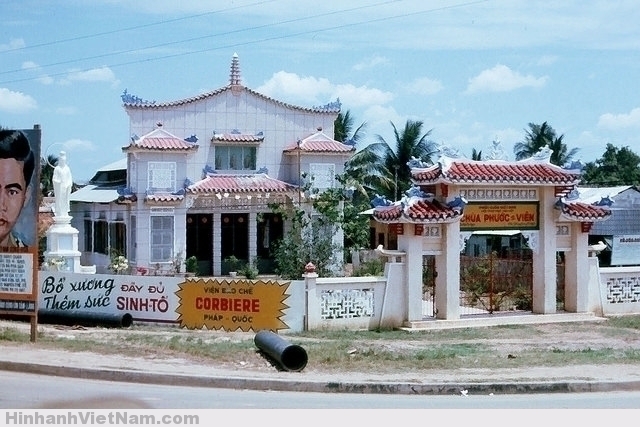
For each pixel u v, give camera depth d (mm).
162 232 40812
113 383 14297
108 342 18203
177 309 22125
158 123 41344
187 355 16641
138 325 22453
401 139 58781
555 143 62531
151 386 14102
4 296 18453
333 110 44906
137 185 40406
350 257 44906
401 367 15898
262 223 44125
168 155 40844
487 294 26969
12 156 18859
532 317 23875
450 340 20719
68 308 23391
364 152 55906
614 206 44469
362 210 44469
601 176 71500
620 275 25641
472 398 13625
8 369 15406
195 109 42219
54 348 17219
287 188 42531
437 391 14008
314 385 14070
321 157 43781
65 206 30141
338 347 18141
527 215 24203
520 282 26922
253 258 42812
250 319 21453
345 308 22109
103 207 44312
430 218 22281
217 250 42375
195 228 42844
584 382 14461
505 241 49406
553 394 14125
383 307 22516
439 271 23203
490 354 17859
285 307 21328
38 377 14742
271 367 15695
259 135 43156
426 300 28172
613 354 17906
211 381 14219
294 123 44344
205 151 42406
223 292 21672
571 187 24516
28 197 18594
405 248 22781
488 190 23516
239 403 12586
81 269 30031
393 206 22750
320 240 39844
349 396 13633
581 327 23219
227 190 41188
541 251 24344
